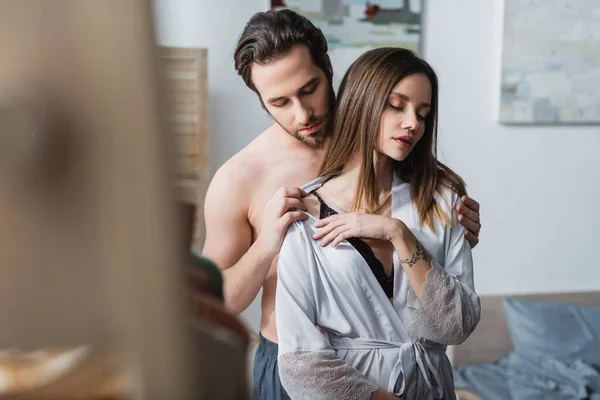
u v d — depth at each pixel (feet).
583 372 7.07
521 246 8.08
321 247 3.25
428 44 7.43
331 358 3.02
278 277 3.22
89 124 0.30
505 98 7.66
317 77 3.43
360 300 3.18
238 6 6.80
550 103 7.75
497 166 7.87
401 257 3.14
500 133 7.80
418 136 3.24
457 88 7.62
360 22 7.09
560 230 8.11
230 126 6.93
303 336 3.05
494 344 7.95
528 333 7.70
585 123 7.93
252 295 3.44
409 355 3.18
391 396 3.03
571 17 7.63
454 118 7.69
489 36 7.57
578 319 7.75
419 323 3.17
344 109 3.40
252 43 3.41
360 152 3.37
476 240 3.54
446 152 7.73
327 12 7.01
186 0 6.66
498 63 7.63
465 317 3.15
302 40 3.38
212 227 3.80
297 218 3.31
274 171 3.80
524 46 7.59
